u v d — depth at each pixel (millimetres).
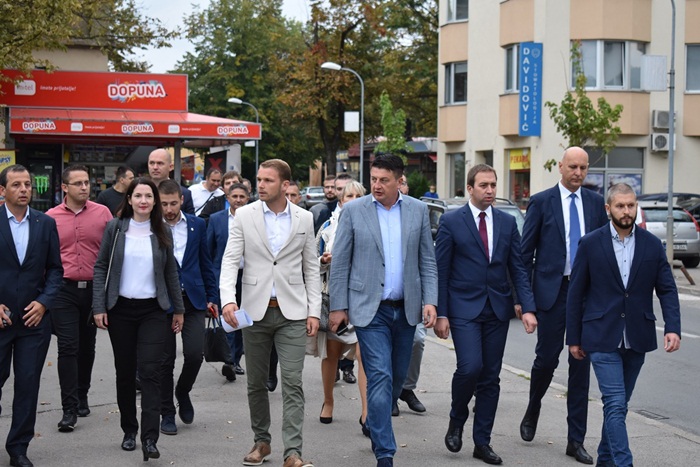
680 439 7566
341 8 46625
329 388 7875
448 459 6785
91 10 26016
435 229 17531
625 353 6250
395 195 6562
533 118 32312
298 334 6504
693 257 25297
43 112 21391
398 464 6641
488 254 6758
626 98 32062
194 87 63719
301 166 68938
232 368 9688
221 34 62969
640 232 6184
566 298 7051
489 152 36531
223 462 6633
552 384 9883
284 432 6379
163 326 6789
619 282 6137
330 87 47031
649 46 32438
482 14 35969
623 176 32625
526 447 7191
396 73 51094
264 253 6496
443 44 38562
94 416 8039
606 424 6102
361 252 6430
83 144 21781
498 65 35062
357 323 6348
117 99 22109
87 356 8039
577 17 32000
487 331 6781
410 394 8359
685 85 32562
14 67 19859
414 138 61406
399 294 6469
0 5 18594
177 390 7824
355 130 38938
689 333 14445
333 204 10844
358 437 7402
